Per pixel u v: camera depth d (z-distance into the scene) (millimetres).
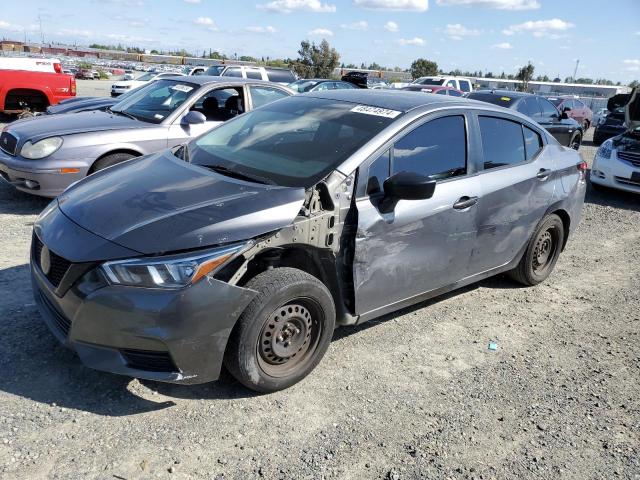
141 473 2539
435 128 3898
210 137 4250
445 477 2709
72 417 2852
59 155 5930
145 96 7352
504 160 4457
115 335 2740
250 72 17594
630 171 9328
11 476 2432
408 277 3768
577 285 5523
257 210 2996
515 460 2887
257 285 2975
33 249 3291
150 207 3014
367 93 4348
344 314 3508
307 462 2715
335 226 3285
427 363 3764
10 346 3400
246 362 3004
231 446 2773
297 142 3717
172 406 3027
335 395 3289
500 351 4043
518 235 4672
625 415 3371
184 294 2725
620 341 4375
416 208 3641
